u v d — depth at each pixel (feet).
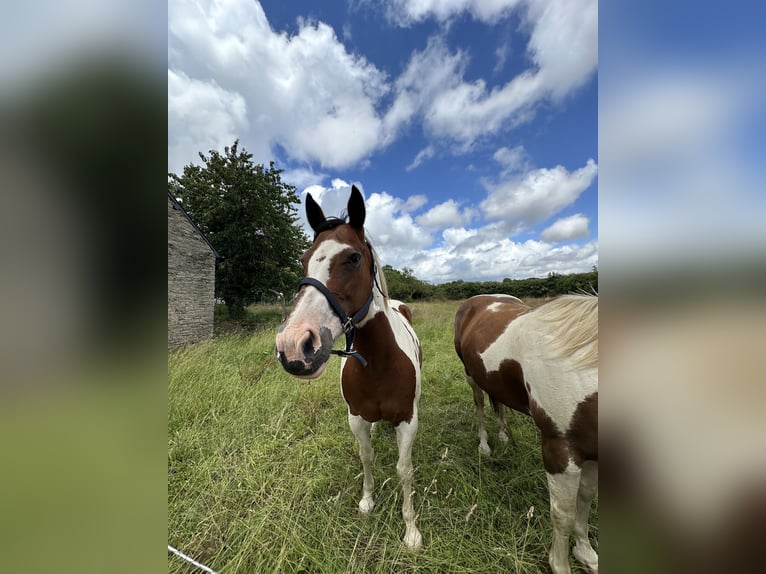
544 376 4.00
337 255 4.17
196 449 7.68
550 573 4.47
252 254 39.45
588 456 3.85
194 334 28.53
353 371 5.19
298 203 47.65
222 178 40.27
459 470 6.57
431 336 20.99
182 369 11.98
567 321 3.88
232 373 12.86
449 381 12.19
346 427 8.75
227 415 9.29
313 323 3.74
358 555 4.87
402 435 5.40
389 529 5.22
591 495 4.50
